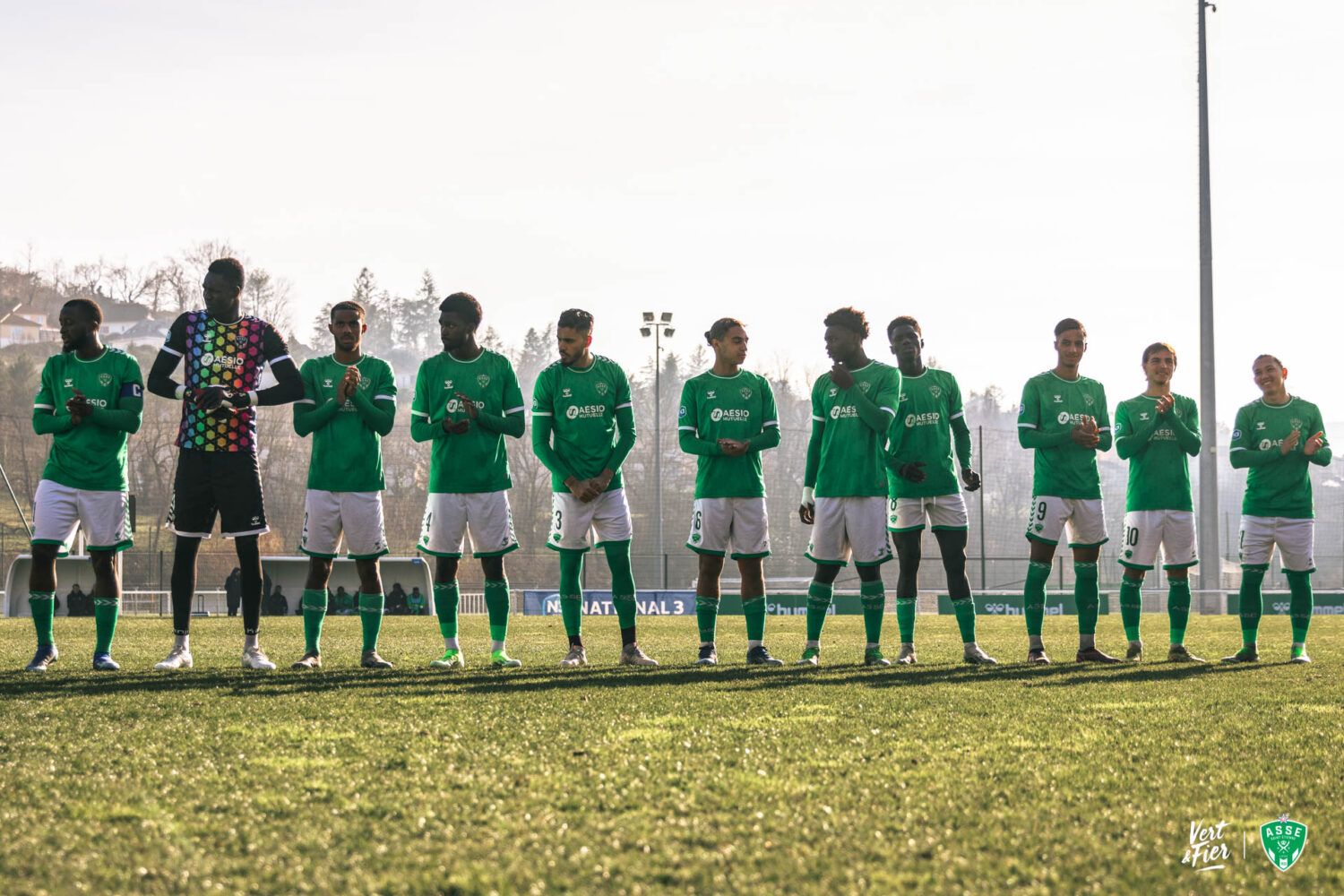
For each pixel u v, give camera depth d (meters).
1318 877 3.03
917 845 3.23
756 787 3.92
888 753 4.57
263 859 3.07
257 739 4.77
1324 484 53.00
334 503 8.22
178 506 7.94
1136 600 9.96
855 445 8.92
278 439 53.41
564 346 8.66
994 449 51.81
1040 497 9.35
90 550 7.95
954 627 17.77
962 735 5.01
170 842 3.23
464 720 5.29
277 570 29.89
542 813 3.57
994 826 3.44
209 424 7.82
